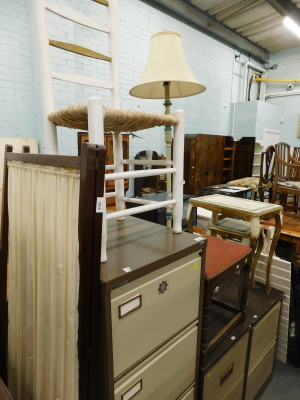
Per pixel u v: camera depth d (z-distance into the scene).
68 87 2.74
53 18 2.52
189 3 3.66
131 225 1.04
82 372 0.60
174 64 1.08
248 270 1.13
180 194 0.91
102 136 0.61
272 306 1.33
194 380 0.94
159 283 0.71
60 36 2.60
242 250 1.10
